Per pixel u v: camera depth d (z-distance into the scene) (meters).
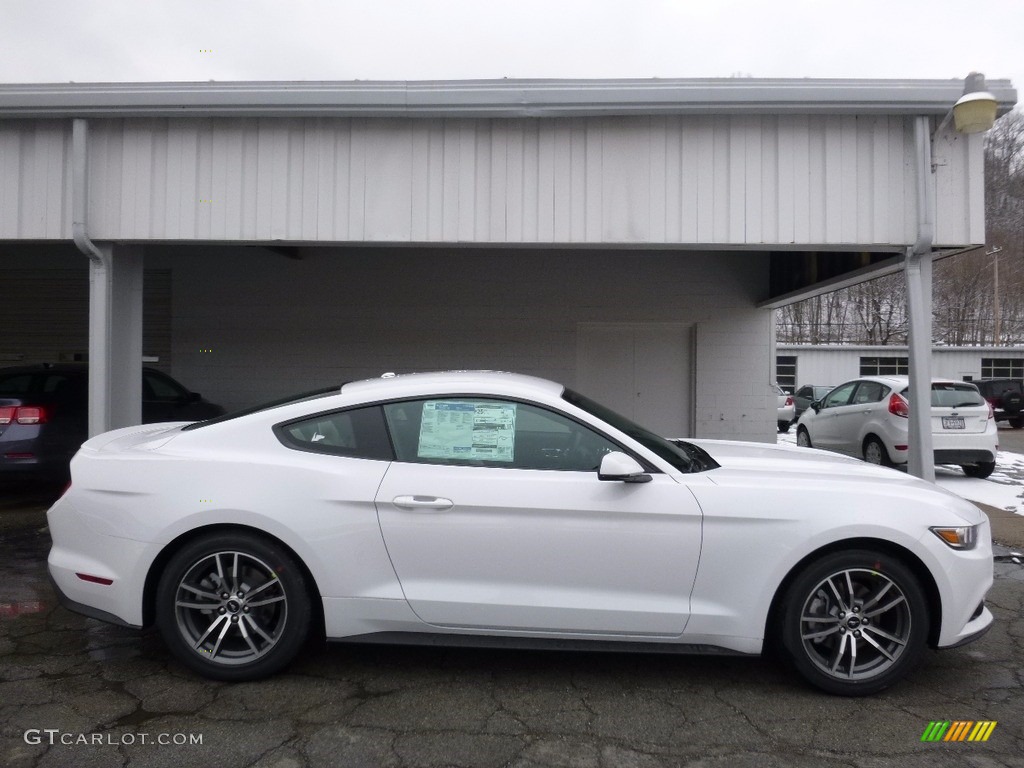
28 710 3.34
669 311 10.33
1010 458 13.31
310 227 6.33
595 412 3.94
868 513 3.44
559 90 6.06
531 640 3.53
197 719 3.26
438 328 10.41
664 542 3.45
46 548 6.14
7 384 7.81
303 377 10.52
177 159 6.36
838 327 42.56
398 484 3.51
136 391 6.87
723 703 3.46
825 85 5.97
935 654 4.08
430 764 2.92
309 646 4.11
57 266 10.84
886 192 6.17
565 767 2.91
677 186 6.23
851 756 3.00
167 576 3.54
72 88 6.13
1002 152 42.50
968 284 41.34
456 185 6.29
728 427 10.33
